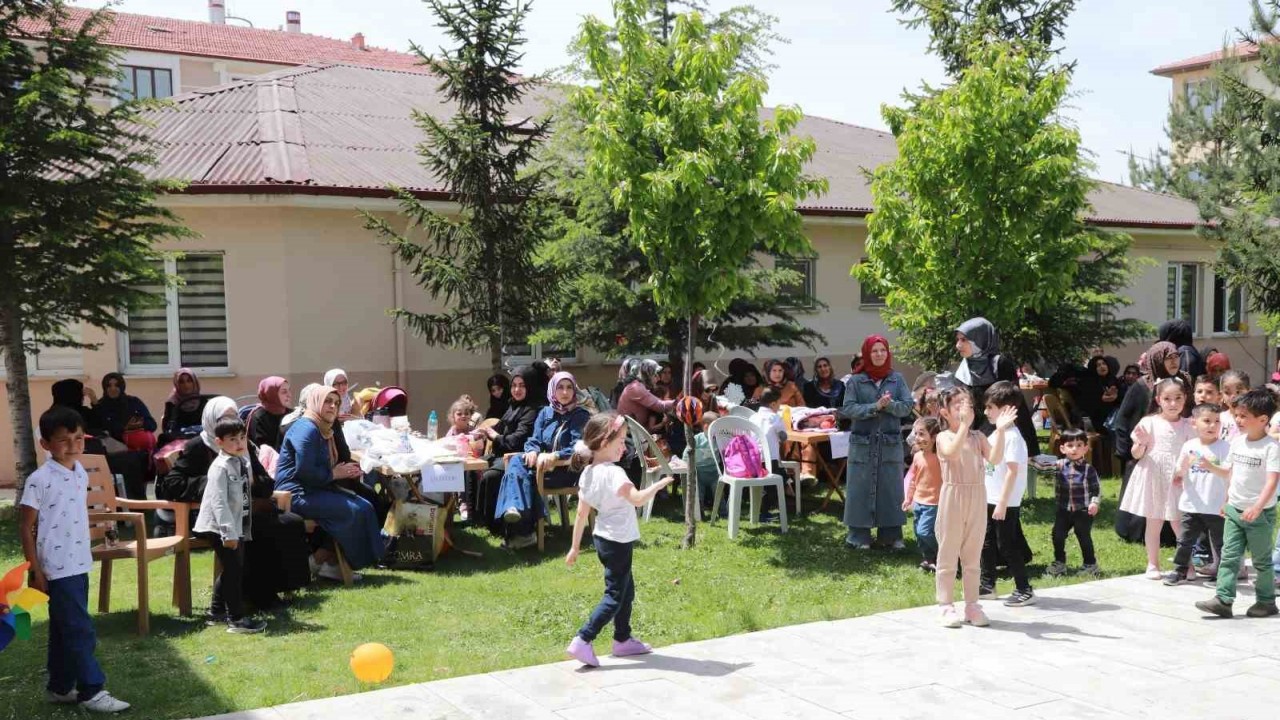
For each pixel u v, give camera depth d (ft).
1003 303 37.78
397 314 37.91
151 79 100.94
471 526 32.27
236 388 42.70
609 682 17.98
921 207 38.37
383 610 23.56
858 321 59.26
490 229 37.32
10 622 15.65
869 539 29.81
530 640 21.26
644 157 28.50
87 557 17.30
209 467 23.72
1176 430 25.53
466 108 37.93
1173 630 21.09
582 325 43.55
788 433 33.96
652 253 29.27
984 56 37.83
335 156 45.55
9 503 37.88
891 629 21.36
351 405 34.91
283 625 22.35
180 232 32.55
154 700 17.40
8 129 28.55
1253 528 21.79
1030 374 51.16
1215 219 60.80
